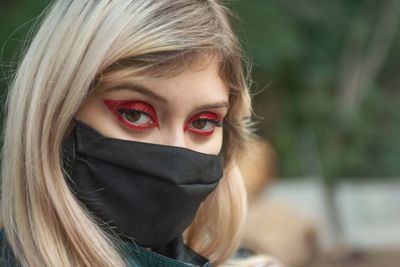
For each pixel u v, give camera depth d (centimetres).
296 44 842
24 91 134
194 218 152
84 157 132
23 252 131
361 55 1125
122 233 134
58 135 130
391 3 1128
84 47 128
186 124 134
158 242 136
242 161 166
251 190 453
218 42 132
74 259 130
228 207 162
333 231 930
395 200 1066
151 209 132
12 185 134
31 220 130
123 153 130
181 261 144
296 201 945
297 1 1041
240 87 143
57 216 130
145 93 128
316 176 1016
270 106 969
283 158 1032
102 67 127
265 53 725
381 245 888
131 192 131
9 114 137
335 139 1052
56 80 130
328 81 1099
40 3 507
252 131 168
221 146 156
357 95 1112
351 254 828
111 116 131
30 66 135
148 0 129
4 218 136
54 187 130
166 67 126
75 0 134
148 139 132
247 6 719
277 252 460
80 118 132
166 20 128
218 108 136
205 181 135
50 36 134
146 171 130
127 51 125
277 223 479
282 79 944
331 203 962
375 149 1234
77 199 133
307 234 512
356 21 1126
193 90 130
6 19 520
